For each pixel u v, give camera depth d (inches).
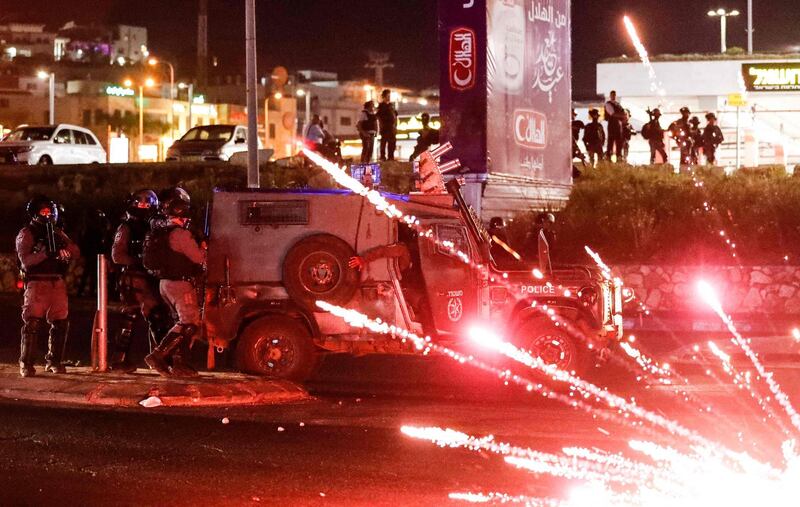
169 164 3277.6
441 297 1307.8
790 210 2377.0
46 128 3831.2
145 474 810.8
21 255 1208.8
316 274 1268.5
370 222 1279.5
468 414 1099.9
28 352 1198.3
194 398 1109.7
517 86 2464.3
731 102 4916.3
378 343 1290.6
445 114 2325.3
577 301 1326.3
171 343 1200.2
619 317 1360.7
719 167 3088.1
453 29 2317.9
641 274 2241.6
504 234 1724.9
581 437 981.2
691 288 2215.8
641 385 1347.2
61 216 1293.1
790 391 1314.0
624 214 2450.8
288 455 882.1
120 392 1109.1
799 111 4842.5
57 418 1013.2
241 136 3919.8
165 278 1203.9
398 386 1305.4
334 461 863.7
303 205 1284.4
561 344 1326.3
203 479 799.1
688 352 1667.1
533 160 2559.1
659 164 3110.2
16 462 839.7
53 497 745.0
